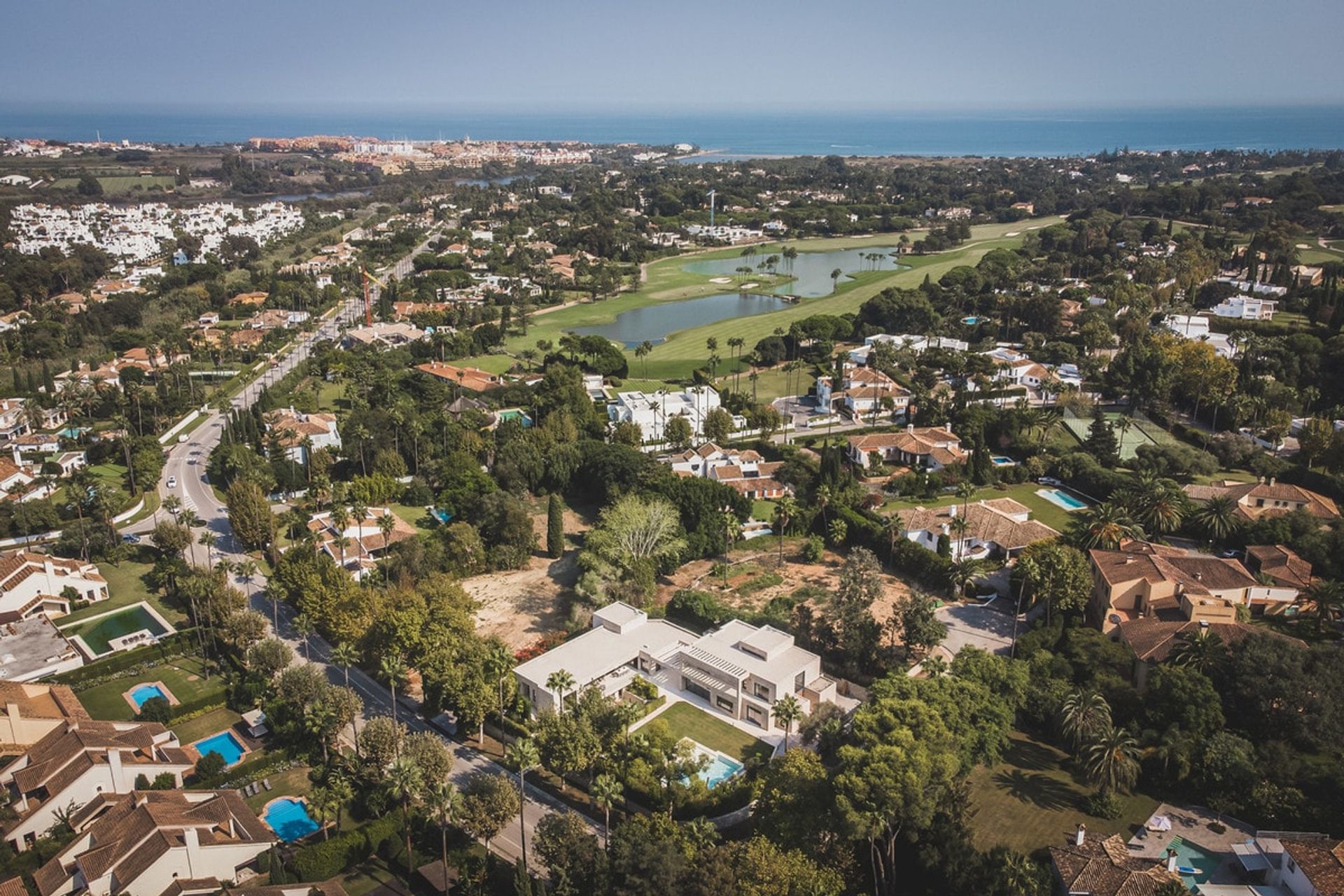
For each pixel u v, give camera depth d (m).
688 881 91.31
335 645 149.88
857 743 110.25
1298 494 181.88
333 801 104.81
